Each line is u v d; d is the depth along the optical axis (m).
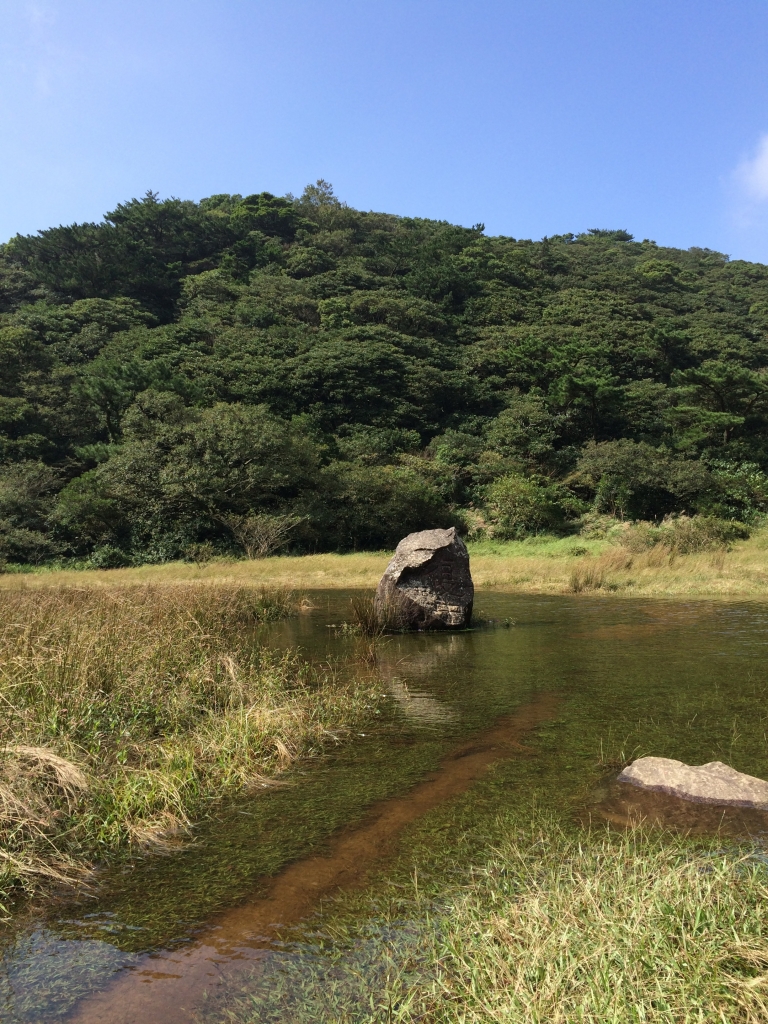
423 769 4.79
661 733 5.36
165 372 44.84
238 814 4.14
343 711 6.19
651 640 9.45
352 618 12.68
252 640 9.98
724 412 47.06
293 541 33.22
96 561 29.36
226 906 3.16
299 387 53.91
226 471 31.80
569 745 5.16
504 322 74.38
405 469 42.66
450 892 3.15
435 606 11.16
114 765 4.63
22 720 4.96
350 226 105.00
